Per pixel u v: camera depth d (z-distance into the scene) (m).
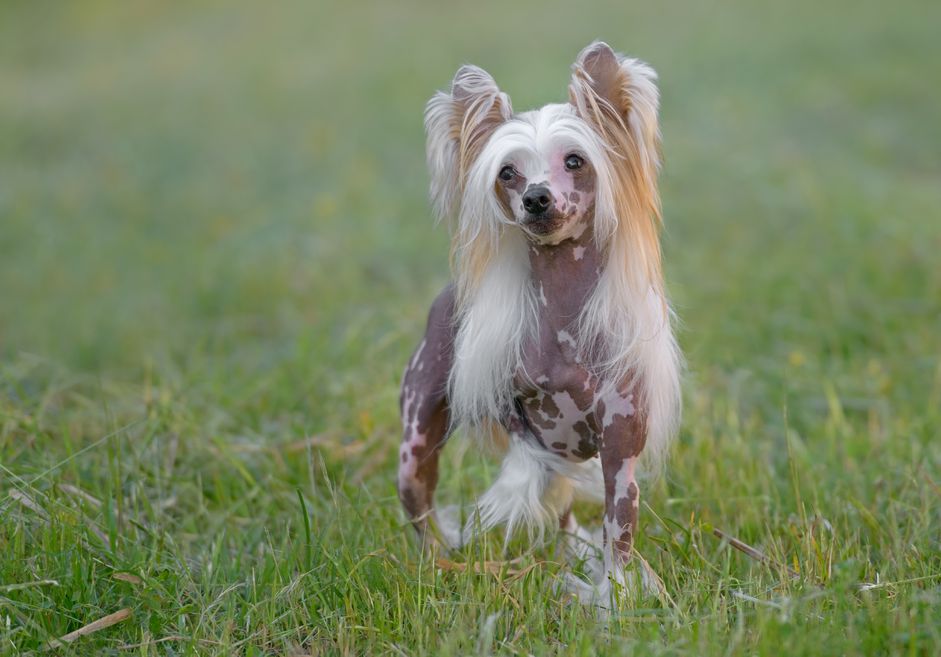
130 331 16.36
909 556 8.14
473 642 7.31
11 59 46.53
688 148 25.50
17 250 21.78
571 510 8.94
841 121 28.27
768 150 25.38
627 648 6.78
